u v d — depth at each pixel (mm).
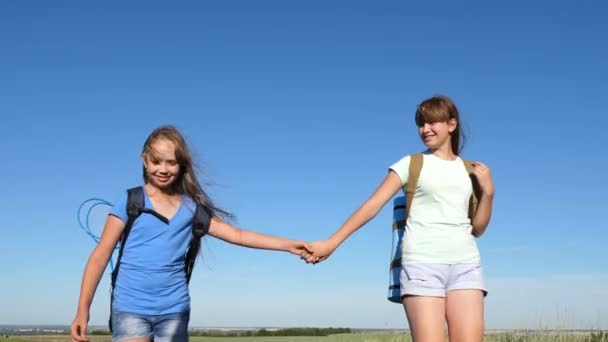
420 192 5238
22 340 36062
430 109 5359
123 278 4773
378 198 5309
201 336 30062
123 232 4855
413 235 5191
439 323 5051
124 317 4707
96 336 23016
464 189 5258
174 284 4883
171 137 4930
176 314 4840
